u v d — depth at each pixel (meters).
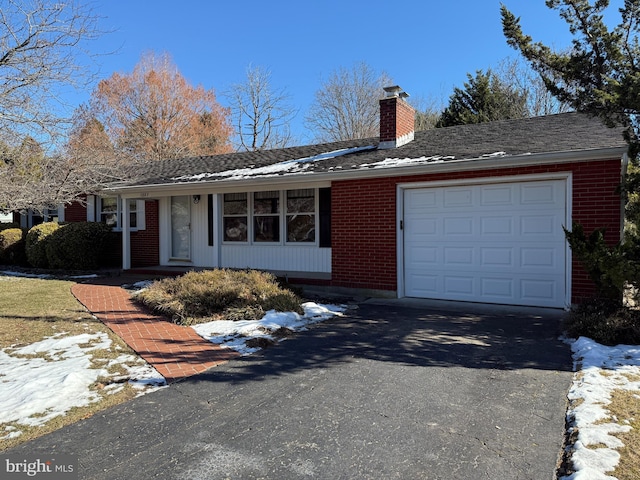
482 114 26.03
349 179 9.36
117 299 8.59
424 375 4.39
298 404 3.75
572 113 10.16
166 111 31.53
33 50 6.50
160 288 8.30
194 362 4.90
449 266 8.51
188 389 4.12
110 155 11.38
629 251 5.77
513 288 7.89
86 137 9.77
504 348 5.27
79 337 5.90
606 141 7.21
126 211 12.77
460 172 8.14
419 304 8.19
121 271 12.78
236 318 6.75
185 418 3.51
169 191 12.11
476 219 8.21
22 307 7.80
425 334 5.98
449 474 2.67
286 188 10.71
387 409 3.61
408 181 8.70
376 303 8.36
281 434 3.22
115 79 30.12
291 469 2.75
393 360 4.88
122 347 5.46
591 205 7.00
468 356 4.98
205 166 13.77
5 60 6.30
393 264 8.90
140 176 13.51
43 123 6.90
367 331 6.18
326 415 3.52
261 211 11.93
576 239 6.15
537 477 2.63
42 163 8.37
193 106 32.97
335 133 32.84
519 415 3.45
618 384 3.93
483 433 3.18
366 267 9.24
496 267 8.04
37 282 10.93
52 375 4.47
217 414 3.58
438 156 8.52
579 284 7.12
